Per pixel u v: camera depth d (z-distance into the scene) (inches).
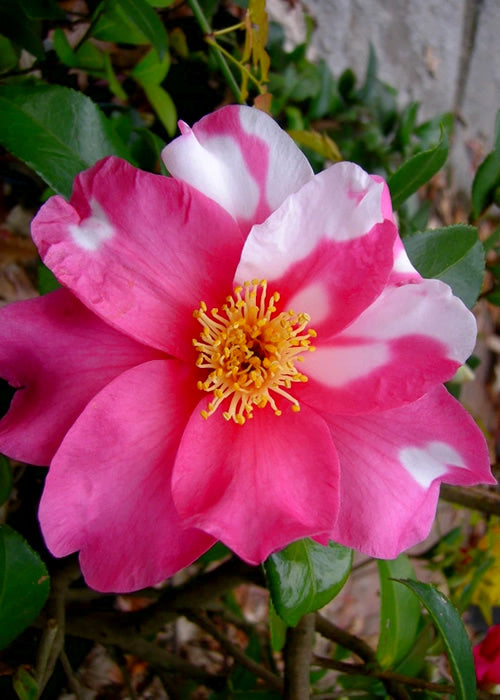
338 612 17.3
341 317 5.6
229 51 10.5
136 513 5.2
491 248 9.0
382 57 19.5
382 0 19.0
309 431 5.6
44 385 5.4
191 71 10.3
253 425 5.7
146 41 8.6
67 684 9.0
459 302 5.3
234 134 5.5
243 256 5.4
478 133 22.3
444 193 21.0
